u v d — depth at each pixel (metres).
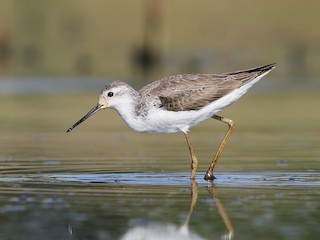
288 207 11.09
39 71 32.66
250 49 36.44
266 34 38.06
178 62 34.53
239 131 20.50
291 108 24.95
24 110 24.14
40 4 39.06
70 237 9.59
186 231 9.91
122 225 10.16
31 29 37.75
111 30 37.94
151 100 13.98
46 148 17.38
